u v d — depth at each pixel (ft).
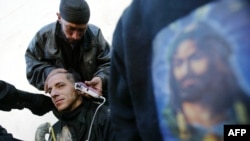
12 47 10.35
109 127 5.55
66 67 7.18
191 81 1.91
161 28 2.13
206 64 1.87
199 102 1.86
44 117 9.06
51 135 6.09
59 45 7.03
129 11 2.40
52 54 7.06
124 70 2.49
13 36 10.49
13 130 9.45
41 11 10.27
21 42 10.25
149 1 2.27
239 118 1.73
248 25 1.80
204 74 1.86
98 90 6.31
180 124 1.96
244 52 1.77
